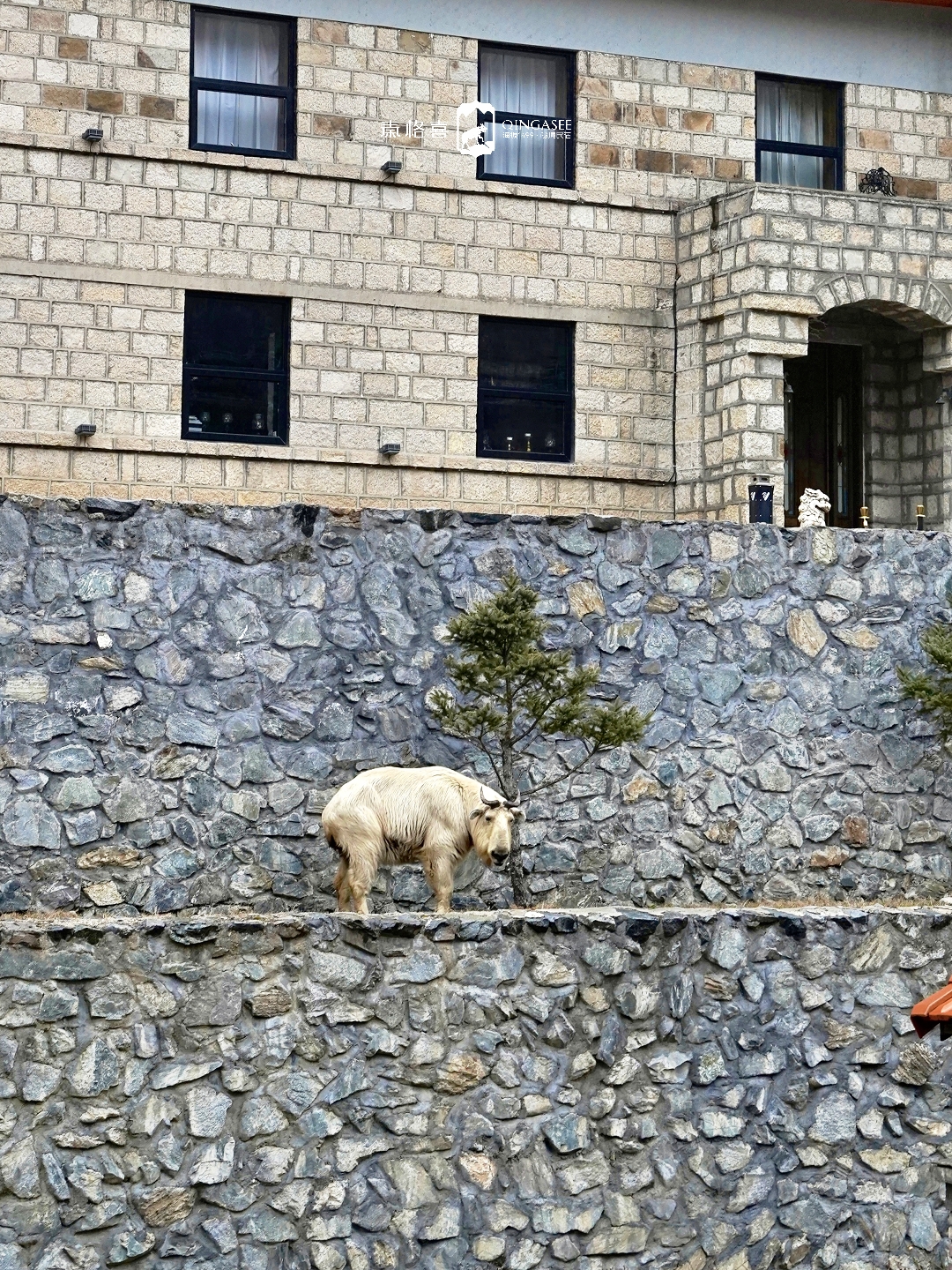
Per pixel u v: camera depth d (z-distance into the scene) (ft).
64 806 45.29
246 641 47.47
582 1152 38.68
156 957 36.11
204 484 72.79
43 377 71.00
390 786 43.16
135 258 72.23
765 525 52.65
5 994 35.01
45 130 71.15
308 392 74.33
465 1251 37.52
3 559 45.55
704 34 80.38
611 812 50.03
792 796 51.80
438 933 38.09
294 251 74.28
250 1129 36.40
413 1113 37.52
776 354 74.95
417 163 76.02
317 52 75.00
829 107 83.20
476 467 75.97
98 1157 35.35
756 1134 40.19
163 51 72.84
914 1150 41.52
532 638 47.14
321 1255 36.60
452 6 76.74
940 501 81.56
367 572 48.80
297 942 37.11
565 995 38.88
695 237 77.82
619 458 78.02
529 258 77.36
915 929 42.06
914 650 53.62
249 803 46.93
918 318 78.33
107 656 46.14
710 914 40.47
